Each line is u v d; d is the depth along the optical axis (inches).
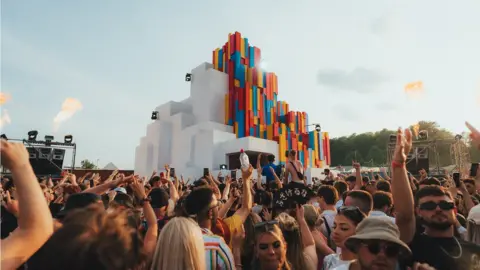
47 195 213.9
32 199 51.2
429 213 104.2
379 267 81.3
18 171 51.1
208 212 120.4
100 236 49.8
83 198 95.9
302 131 1795.0
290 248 114.0
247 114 1566.2
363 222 88.8
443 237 104.3
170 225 93.0
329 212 178.9
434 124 1229.7
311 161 1651.1
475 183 239.1
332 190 188.1
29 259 50.1
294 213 167.0
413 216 105.7
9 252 47.0
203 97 1640.0
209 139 1390.3
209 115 1594.5
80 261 46.3
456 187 229.6
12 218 142.8
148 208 129.9
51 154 941.8
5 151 49.8
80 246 47.3
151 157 1628.9
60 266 46.3
